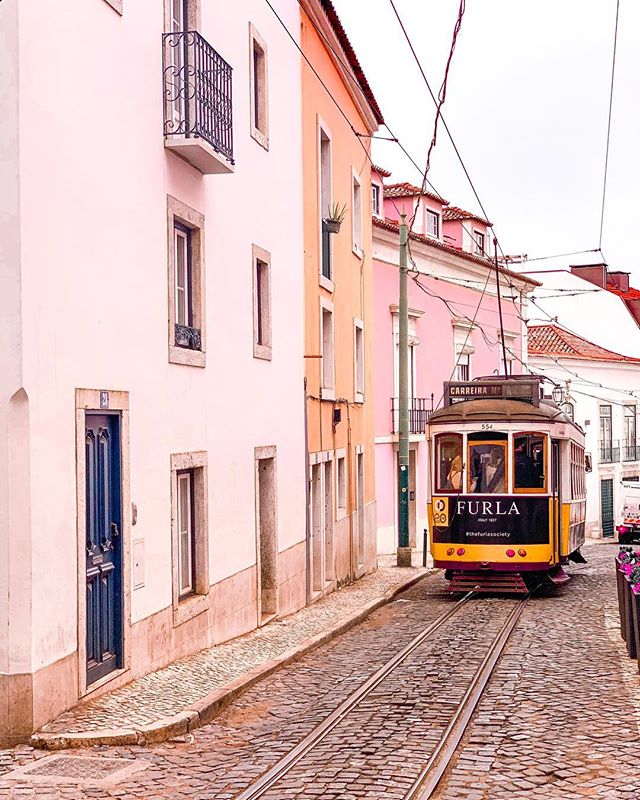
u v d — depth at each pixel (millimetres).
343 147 22203
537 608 17781
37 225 8469
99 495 9820
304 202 18484
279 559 16203
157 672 10938
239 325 14305
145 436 10773
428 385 33688
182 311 12414
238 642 13523
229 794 7184
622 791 7051
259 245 15383
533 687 10711
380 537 30094
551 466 18891
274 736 8945
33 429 8344
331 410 20594
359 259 24047
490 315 39312
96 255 9633
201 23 12562
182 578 12320
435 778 7445
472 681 11125
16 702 8258
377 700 10289
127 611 10203
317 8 18828
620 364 52750
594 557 31281
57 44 8875
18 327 8211
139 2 10773
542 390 21078
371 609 17891
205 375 12789
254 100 15320
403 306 25234
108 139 9961
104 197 9844
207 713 9523
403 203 34812
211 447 12977
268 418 15766
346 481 22016
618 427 52875
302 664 12523
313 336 19016
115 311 10055
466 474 19031
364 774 7539
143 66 10883
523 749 8203
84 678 9234
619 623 15391
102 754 8180
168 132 11477
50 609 8578
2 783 7430
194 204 12461
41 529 8430
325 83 20297
